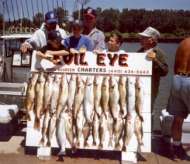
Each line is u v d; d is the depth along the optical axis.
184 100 3.43
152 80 3.74
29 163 3.34
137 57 3.50
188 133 3.80
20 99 4.46
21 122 4.34
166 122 3.91
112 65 3.50
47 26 3.74
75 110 3.48
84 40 3.77
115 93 3.46
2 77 6.04
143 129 3.45
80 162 3.38
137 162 3.43
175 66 3.46
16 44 6.11
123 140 3.44
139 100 3.46
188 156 3.59
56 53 3.52
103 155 3.57
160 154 3.66
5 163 3.32
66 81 3.51
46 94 3.50
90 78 3.50
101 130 3.46
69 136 3.47
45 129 3.49
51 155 3.53
